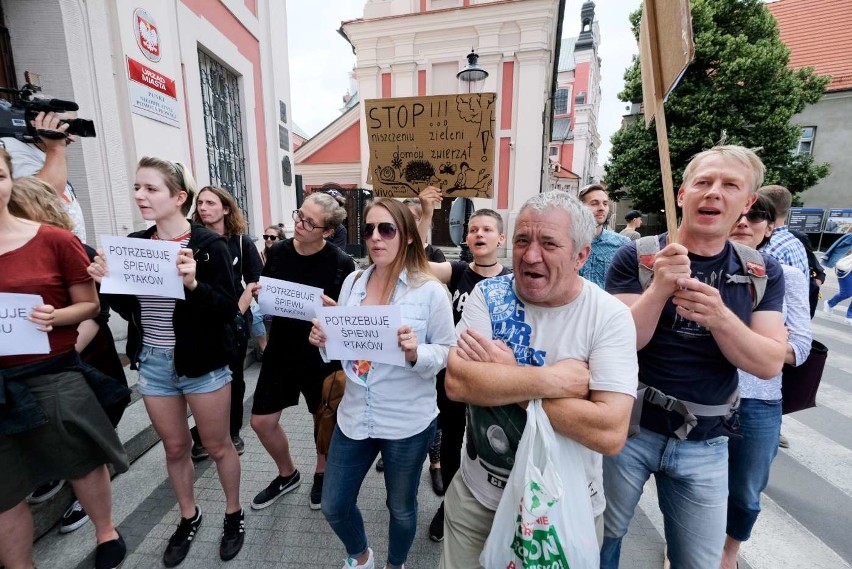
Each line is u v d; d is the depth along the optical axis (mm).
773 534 2324
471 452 1398
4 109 1999
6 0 3191
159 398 1936
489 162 2939
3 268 1556
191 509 2111
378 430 1700
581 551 1119
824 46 17500
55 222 1893
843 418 3717
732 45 12305
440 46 12719
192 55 4730
